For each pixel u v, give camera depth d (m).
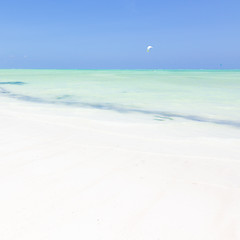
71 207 2.37
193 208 2.39
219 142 4.69
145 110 8.48
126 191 2.70
